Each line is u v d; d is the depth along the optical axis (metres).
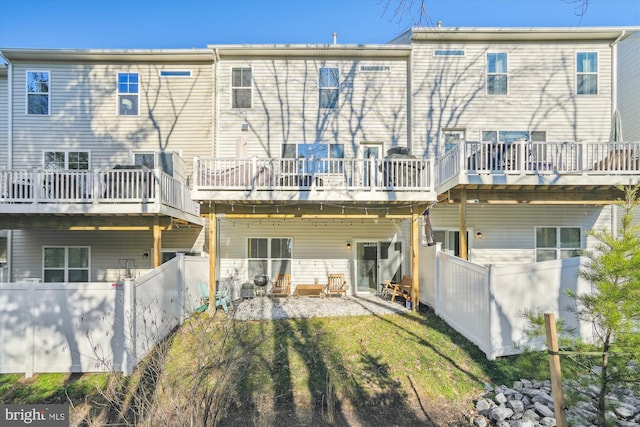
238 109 10.91
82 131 11.07
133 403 4.85
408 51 10.77
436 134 10.59
